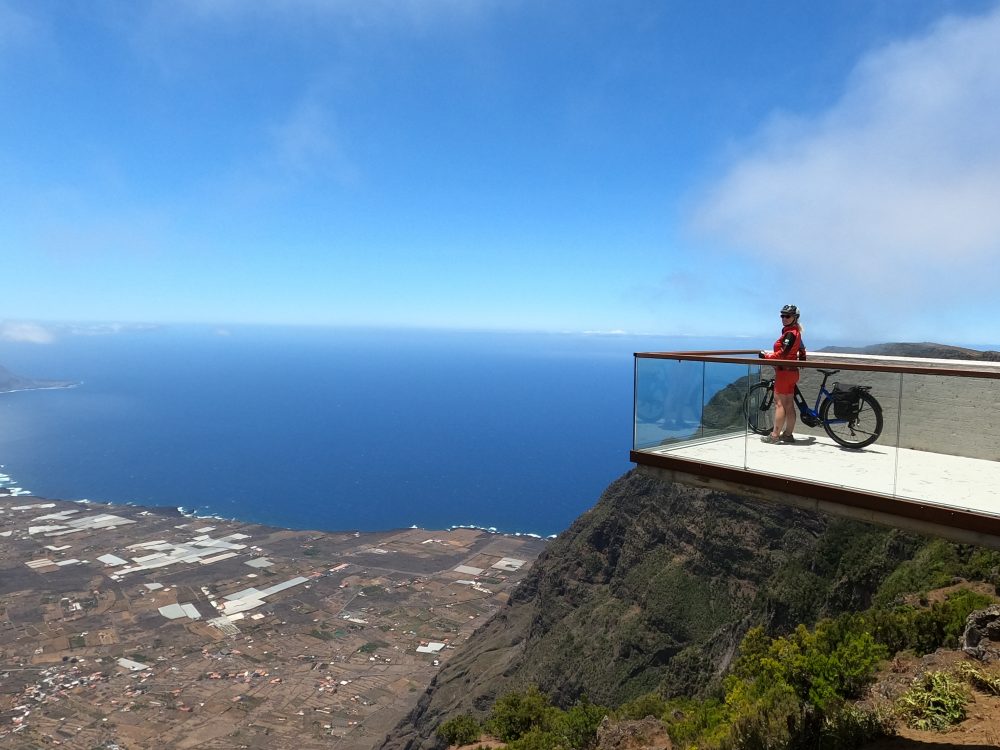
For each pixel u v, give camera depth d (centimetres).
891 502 702
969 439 775
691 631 7475
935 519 665
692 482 917
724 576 7744
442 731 3584
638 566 8944
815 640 1770
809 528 7544
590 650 8225
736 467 860
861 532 5788
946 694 956
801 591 5797
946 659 1257
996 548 625
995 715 881
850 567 5522
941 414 797
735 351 1152
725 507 8206
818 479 777
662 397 980
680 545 8519
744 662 2061
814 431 929
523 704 3353
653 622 7812
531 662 9056
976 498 667
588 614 9094
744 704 1509
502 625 12238
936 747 829
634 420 991
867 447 862
